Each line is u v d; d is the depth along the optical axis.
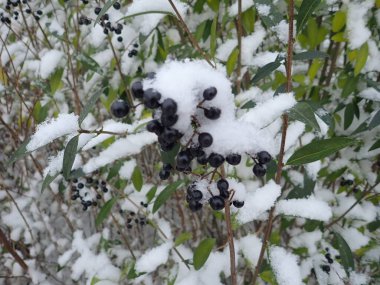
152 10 0.18
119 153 0.23
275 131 0.23
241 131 0.13
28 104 0.39
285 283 0.19
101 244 0.34
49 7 0.37
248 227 0.35
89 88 0.33
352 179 0.30
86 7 0.37
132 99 0.32
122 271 0.28
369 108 0.30
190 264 0.24
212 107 0.13
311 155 0.17
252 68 0.27
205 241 0.22
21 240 0.43
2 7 0.35
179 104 0.11
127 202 0.31
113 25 0.29
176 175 0.34
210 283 0.24
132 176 0.27
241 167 0.26
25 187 0.44
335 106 0.30
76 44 0.35
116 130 0.21
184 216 0.36
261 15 0.19
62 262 0.35
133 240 0.41
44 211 0.46
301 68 0.32
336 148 0.16
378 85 0.25
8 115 0.39
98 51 0.34
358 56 0.23
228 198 0.16
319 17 0.28
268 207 0.18
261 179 0.32
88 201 0.31
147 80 0.12
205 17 0.30
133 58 0.32
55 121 0.15
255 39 0.26
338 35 0.24
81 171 0.24
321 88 0.30
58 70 0.30
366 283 0.28
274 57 0.25
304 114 0.14
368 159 0.29
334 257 0.28
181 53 0.33
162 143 0.13
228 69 0.25
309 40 0.27
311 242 0.28
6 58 0.37
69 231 0.46
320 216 0.19
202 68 0.13
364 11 0.23
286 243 0.33
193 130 0.13
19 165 0.46
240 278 0.31
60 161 0.17
